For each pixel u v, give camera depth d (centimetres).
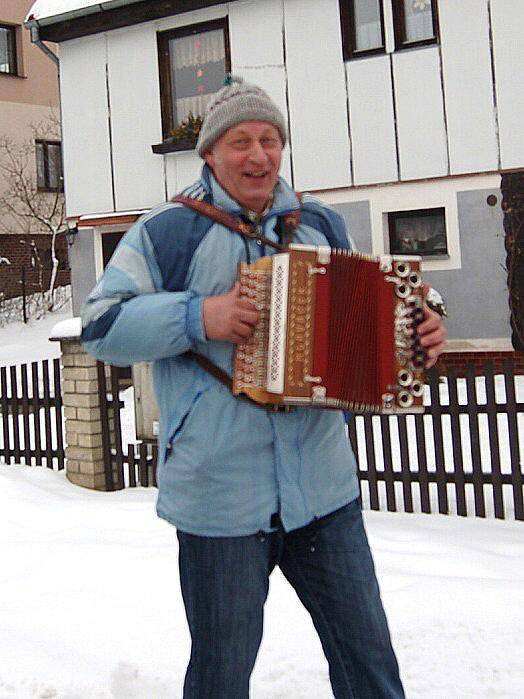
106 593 438
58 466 741
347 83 1259
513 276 1155
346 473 260
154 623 397
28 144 2247
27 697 333
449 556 471
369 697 253
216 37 1366
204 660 246
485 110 1169
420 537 510
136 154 1445
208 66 1378
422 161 1212
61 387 741
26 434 764
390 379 235
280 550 254
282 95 1308
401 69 1220
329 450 254
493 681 334
